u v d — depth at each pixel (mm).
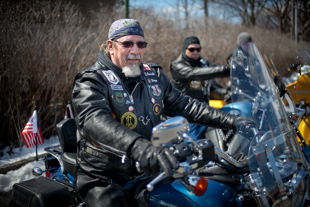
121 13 6531
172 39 7883
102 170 1708
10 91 4211
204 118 1970
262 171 1396
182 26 9266
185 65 3688
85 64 4867
